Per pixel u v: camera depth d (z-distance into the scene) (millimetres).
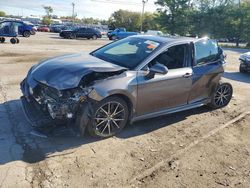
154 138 4805
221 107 6633
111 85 4285
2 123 4805
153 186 3535
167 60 5074
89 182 3484
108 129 4531
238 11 45094
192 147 4621
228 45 45812
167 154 4324
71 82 4066
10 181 3352
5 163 3691
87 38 33188
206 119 5883
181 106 5504
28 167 3662
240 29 45062
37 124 4031
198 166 4082
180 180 3713
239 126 5676
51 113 4027
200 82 5633
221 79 6344
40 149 4105
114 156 4109
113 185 3475
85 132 4500
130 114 4746
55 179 3473
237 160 4352
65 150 4133
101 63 4715
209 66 5816
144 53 4953
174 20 51281
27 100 4582
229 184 3729
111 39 34906
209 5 48031
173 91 5156
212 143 4832
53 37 31234
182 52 5344
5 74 8328
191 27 50156
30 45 18141
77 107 4059
